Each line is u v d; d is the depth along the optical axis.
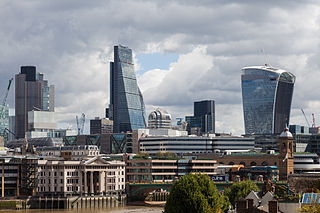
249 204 163.88
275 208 159.62
